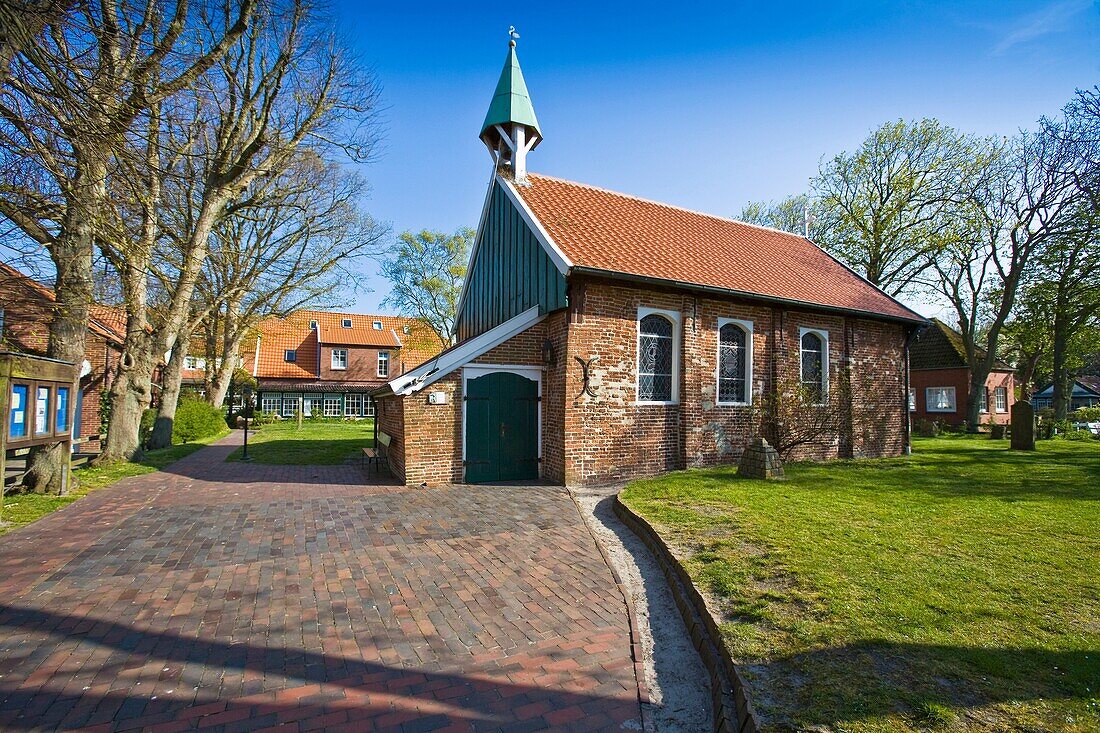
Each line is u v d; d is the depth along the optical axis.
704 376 12.62
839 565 5.46
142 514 8.48
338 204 24.16
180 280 15.52
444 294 41.94
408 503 9.26
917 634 4.04
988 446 18.42
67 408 10.05
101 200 8.98
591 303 11.28
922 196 27.45
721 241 16.03
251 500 9.55
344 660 4.15
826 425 14.09
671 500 8.49
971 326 27.62
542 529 7.67
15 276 9.82
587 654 4.29
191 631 4.59
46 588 5.46
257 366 43.34
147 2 7.57
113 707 3.53
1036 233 24.16
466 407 11.27
